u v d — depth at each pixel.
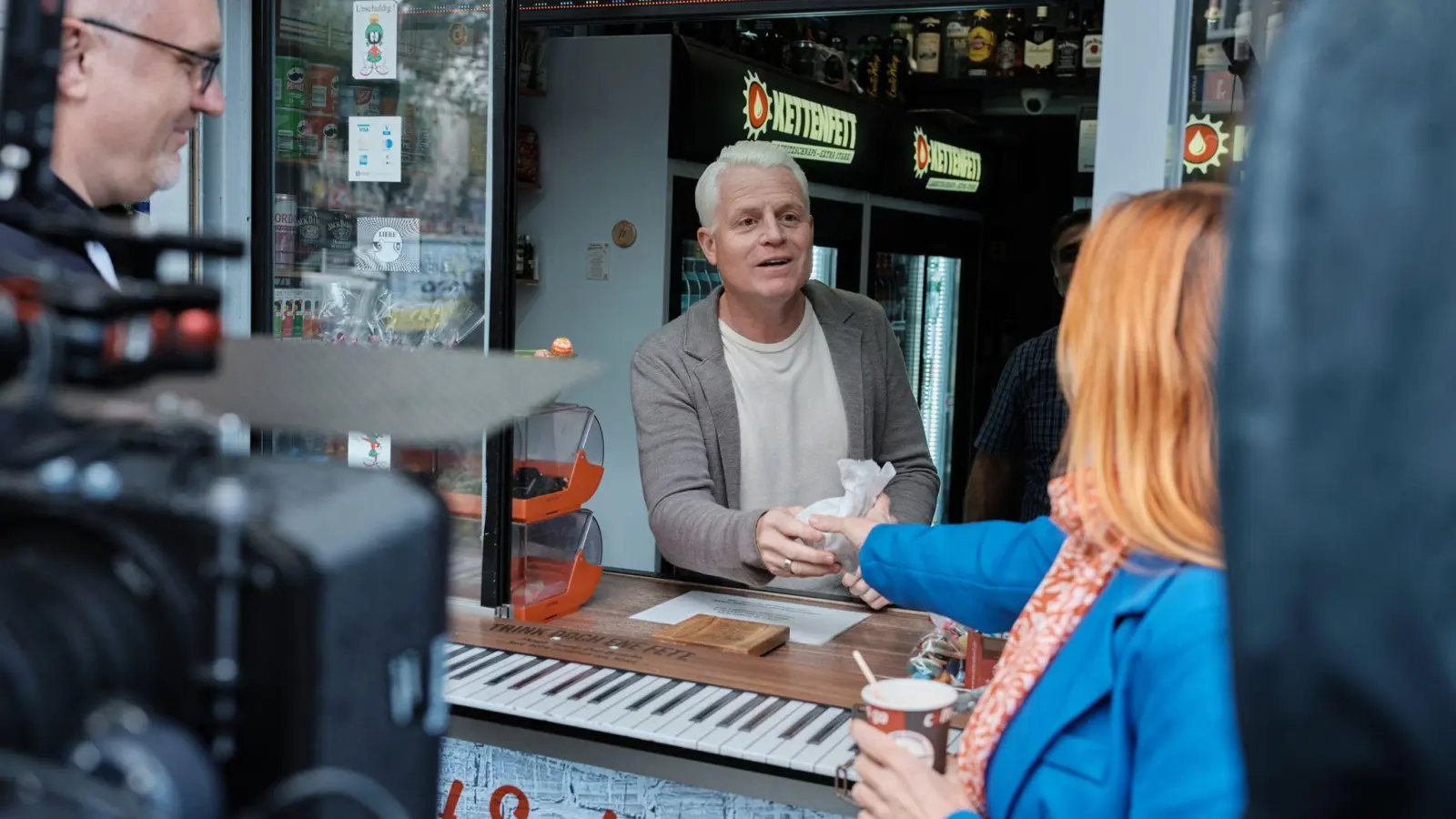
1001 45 4.82
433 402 0.61
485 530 2.56
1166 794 1.00
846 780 1.53
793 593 2.74
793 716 1.95
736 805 1.89
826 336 2.85
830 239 4.50
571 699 2.02
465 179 2.75
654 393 2.67
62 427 0.54
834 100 4.38
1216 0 2.03
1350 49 0.31
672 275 3.90
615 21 2.75
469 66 2.72
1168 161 2.07
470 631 2.39
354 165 2.86
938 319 5.70
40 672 0.45
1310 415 0.31
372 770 0.54
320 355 0.67
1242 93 2.03
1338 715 0.31
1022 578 1.61
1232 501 0.32
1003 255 6.11
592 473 2.60
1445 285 0.29
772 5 2.63
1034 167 6.04
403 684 0.56
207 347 0.53
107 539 0.49
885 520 2.33
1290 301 0.31
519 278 4.00
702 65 3.74
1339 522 0.30
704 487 2.58
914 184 5.01
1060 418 3.46
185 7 1.38
